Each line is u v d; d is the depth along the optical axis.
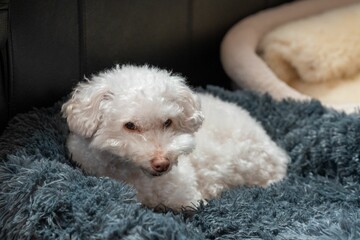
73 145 1.10
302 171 1.33
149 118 0.97
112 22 1.38
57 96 1.32
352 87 1.63
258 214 1.06
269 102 1.50
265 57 1.72
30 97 1.27
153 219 0.90
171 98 1.02
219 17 1.69
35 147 1.10
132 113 0.96
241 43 1.66
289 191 1.17
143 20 1.46
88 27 1.33
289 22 1.78
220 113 1.28
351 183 1.24
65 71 1.32
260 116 1.47
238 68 1.62
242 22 1.73
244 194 1.14
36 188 0.95
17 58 1.21
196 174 1.18
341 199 1.15
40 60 1.26
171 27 1.54
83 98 1.01
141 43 1.47
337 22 1.70
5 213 0.95
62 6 1.26
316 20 1.73
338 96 1.61
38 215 0.92
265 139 1.30
